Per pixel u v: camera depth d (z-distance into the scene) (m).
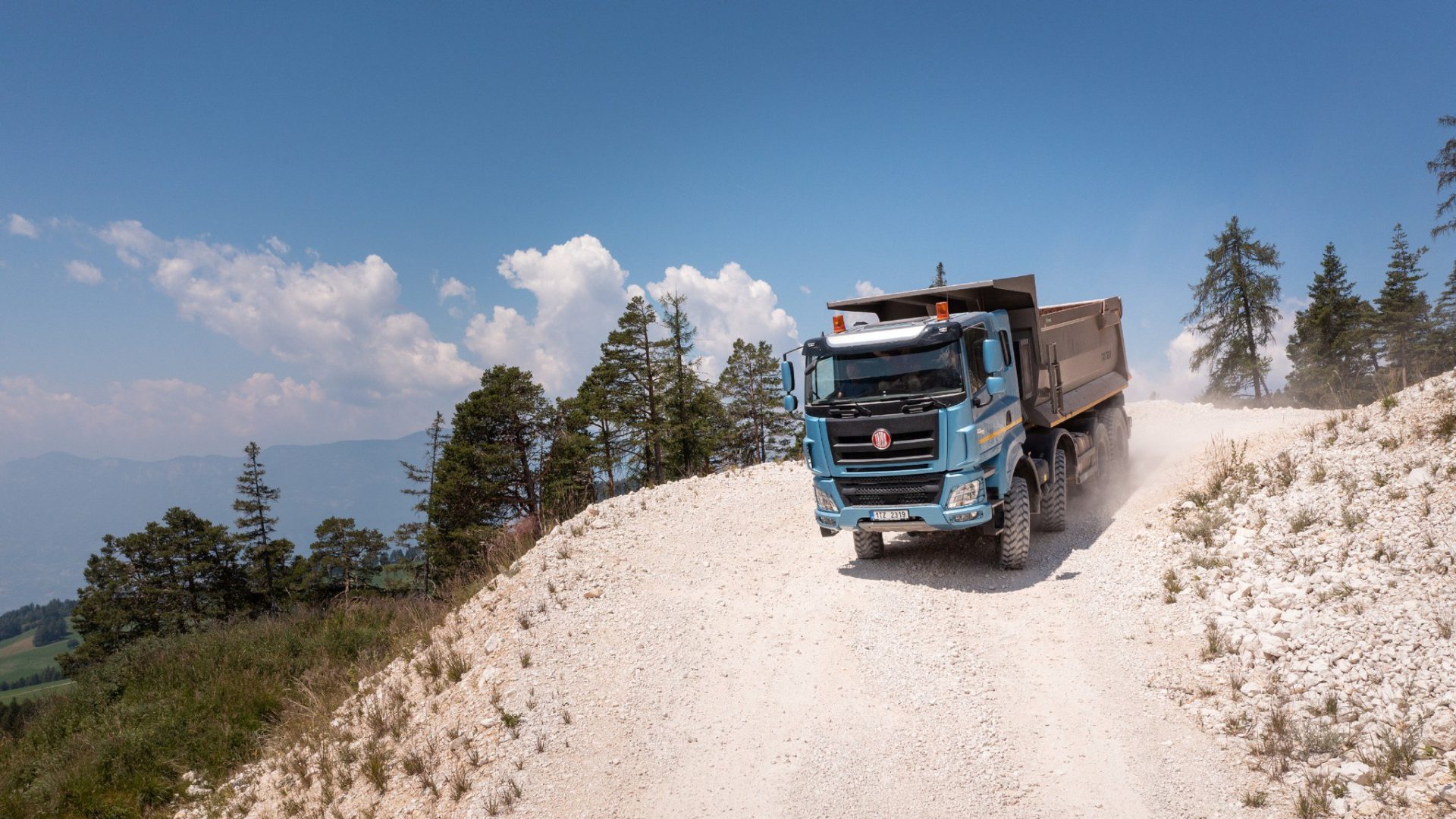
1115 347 14.61
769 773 6.08
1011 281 10.08
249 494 56.22
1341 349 49.34
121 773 10.08
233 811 8.16
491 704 7.69
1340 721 5.24
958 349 8.78
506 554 13.38
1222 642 6.64
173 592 51.72
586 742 6.78
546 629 9.00
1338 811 4.48
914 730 6.33
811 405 9.56
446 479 39.41
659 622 9.00
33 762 10.88
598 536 12.59
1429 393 8.91
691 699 7.34
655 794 6.04
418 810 6.45
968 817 5.23
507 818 5.98
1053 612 8.05
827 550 11.21
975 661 7.28
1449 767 4.46
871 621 8.42
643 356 42.47
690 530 12.80
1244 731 5.51
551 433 40.84
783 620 8.84
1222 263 39.78
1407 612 5.91
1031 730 6.11
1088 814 5.06
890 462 9.04
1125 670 6.70
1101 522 10.84
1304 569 7.12
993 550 10.30
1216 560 8.01
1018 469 9.84
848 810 5.50
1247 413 17.59
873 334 9.27
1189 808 4.92
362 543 48.50
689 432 42.56
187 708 11.84
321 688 11.12
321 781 7.82
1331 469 8.62
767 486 15.28
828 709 6.86
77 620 52.09
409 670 9.54
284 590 50.81
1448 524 6.61
